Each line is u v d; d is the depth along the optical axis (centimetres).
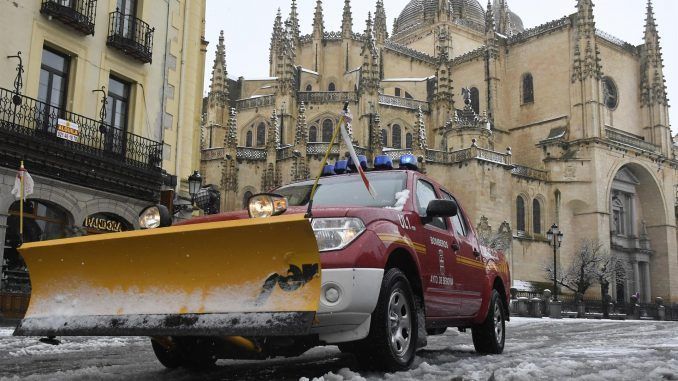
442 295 743
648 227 7206
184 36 2517
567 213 6412
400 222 673
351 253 567
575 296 5525
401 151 5666
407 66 7350
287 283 518
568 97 6694
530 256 6069
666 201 7112
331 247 572
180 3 2516
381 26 7275
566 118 6656
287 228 507
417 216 724
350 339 566
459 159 5828
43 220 1916
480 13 8675
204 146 6203
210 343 620
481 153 5816
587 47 6612
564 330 1827
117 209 2097
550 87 6862
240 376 659
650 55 7394
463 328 898
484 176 5731
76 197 1958
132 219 2147
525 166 6462
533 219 6266
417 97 6775
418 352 918
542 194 6359
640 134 7350
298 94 6209
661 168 7138
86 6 2075
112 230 2122
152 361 859
